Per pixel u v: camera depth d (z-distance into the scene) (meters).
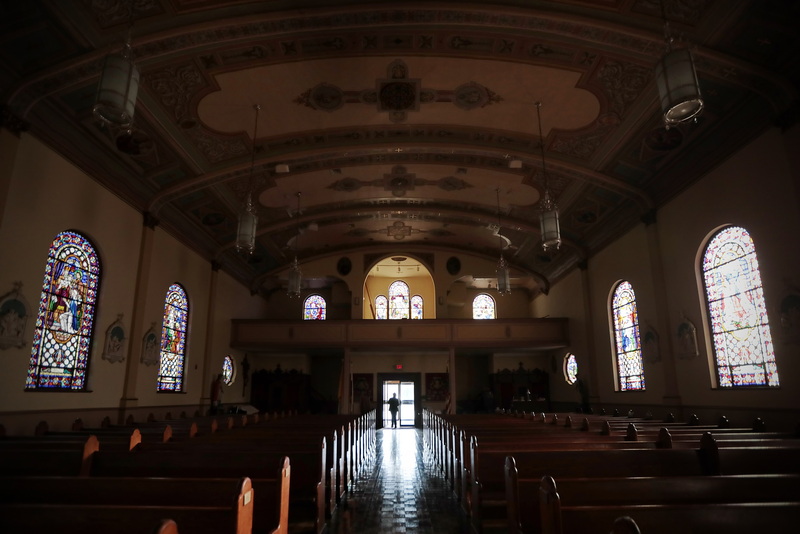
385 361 21.91
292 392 20.17
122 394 10.39
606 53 7.92
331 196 14.65
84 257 9.41
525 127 10.45
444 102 9.75
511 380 20.28
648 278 11.63
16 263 7.58
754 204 8.31
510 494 3.86
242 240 9.59
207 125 9.80
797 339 7.44
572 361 17.09
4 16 6.47
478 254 19.61
